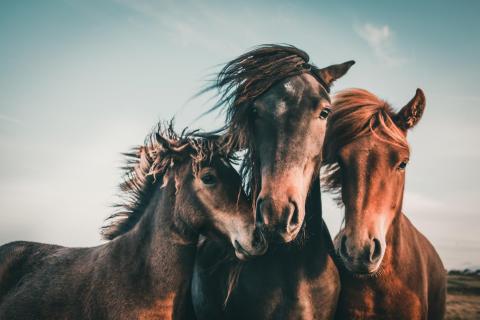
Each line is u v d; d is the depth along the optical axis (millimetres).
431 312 4461
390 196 3393
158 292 3371
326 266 3582
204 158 3494
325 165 3975
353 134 3492
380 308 3672
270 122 3223
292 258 3479
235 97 3477
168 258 3410
